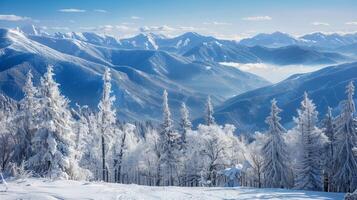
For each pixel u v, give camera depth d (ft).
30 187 87.71
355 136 174.81
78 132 187.62
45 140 134.62
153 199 85.87
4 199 72.38
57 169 131.03
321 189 171.32
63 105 140.36
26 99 140.26
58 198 77.25
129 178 265.34
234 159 230.27
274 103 186.39
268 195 104.58
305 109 180.65
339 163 178.50
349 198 96.99
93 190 90.48
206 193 100.89
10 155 144.05
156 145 227.40
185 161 221.25
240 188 120.67
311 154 172.96
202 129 221.46
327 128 196.03
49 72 137.59
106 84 180.65
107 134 185.06
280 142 184.24
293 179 191.01
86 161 225.97
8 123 150.92
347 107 176.55
